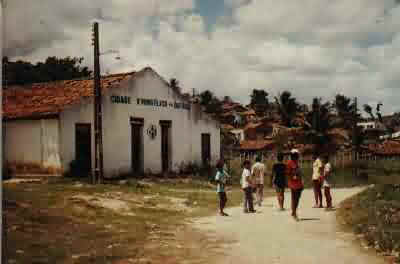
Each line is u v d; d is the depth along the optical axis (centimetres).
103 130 2352
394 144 6097
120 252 821
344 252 831
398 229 984
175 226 1151
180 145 2894
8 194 1309
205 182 2589
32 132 2238
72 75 4959
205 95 9575
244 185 1455
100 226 1078
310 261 760
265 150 5881
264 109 11444
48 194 1452
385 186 1764
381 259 771
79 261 745
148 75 2661
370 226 1048
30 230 934
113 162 2405
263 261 762
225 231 1078
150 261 764
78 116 2236
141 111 2605
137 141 2608
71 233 965
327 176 1488
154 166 2691
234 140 6247
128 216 1271
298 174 1255
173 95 2855
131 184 2117
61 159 2145
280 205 1497
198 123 3064
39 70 4744
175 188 2214
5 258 705
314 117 5088
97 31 2105
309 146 4981
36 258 736
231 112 9812
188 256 805
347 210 1404
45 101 2405
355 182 3045
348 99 9744
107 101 2378
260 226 1152
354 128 5850
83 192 1647
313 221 1230
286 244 912
